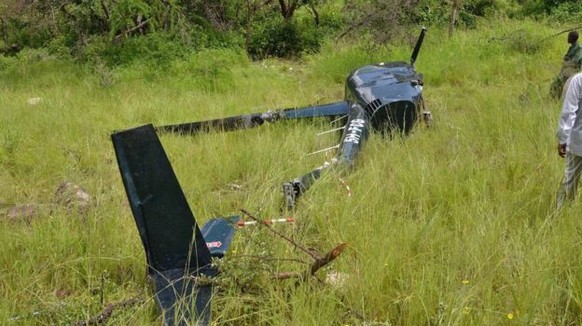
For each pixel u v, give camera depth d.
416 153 7.15
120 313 4.13
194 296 4.02
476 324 3.91
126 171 4.09
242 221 5.16
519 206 5.68
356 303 4.24
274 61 16.27
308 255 4.80
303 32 17.34
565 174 5.65
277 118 8.80
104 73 12.25
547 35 15.52
